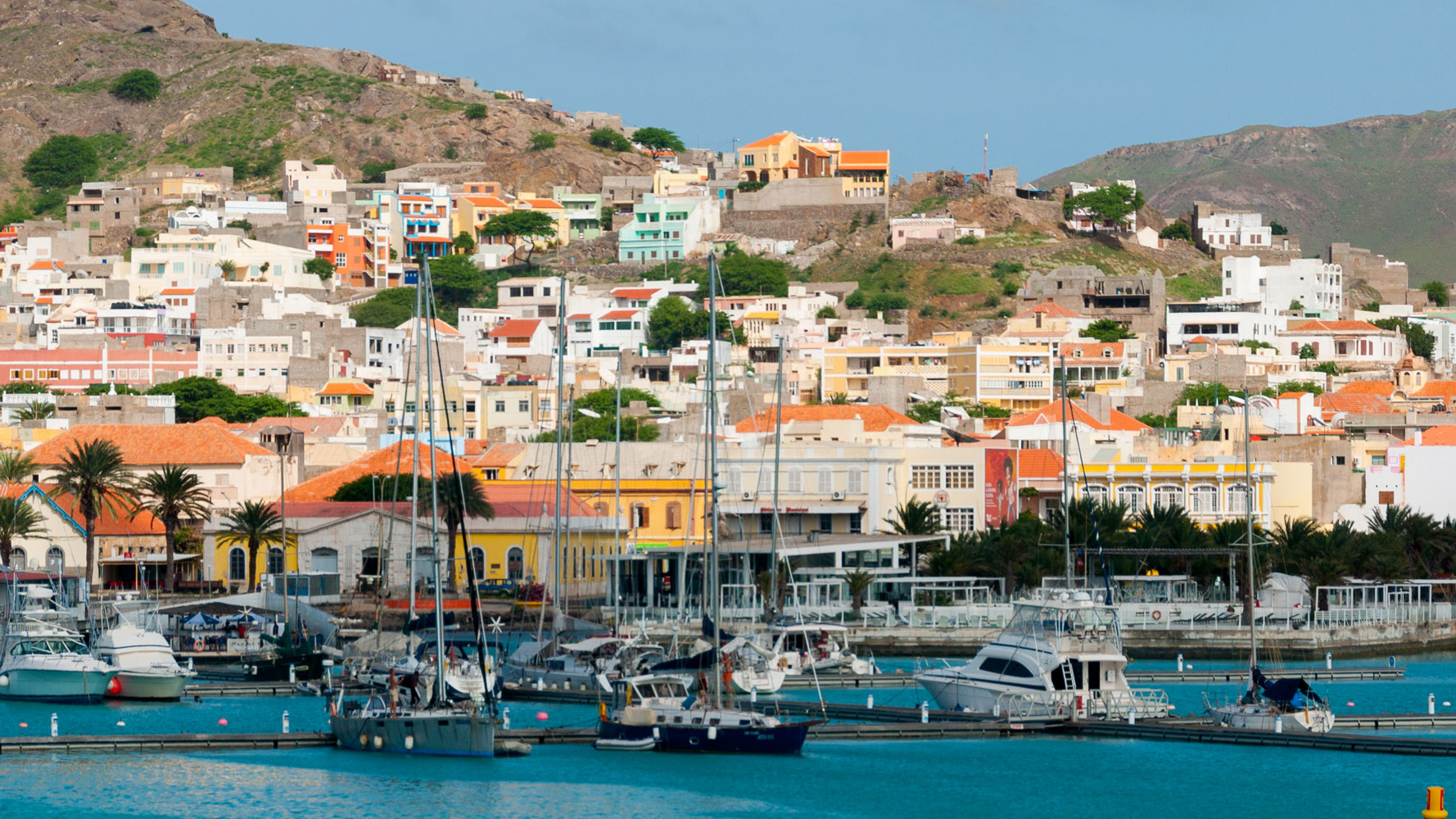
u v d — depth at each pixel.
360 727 197.38
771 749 197.62
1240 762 196.25
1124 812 175.62
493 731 193.12
